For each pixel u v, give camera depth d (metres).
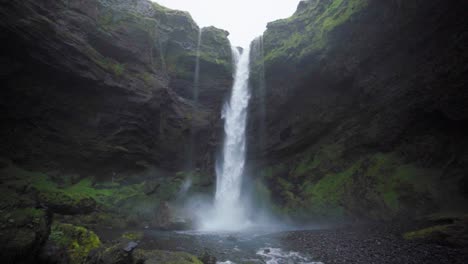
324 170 24.41
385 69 21.05
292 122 28.67
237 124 33.88
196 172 29.77
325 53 24.59
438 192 16.38
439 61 17.69
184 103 31.88
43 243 7.54
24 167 19.30
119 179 24.14
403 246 11.86
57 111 21.23
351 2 23.25
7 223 7.06
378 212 18.44
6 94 18.53
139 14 30.28
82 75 21.50
